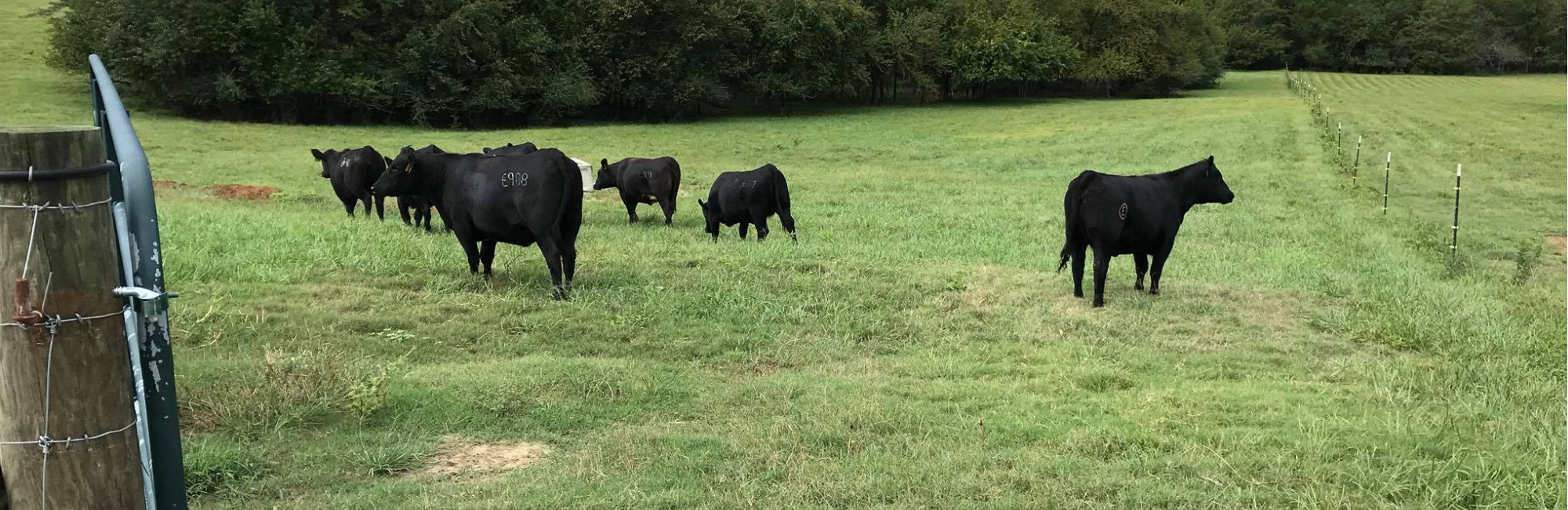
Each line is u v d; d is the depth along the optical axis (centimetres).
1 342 265
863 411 683
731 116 5038
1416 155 3162
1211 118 4297
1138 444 627
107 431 278
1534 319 1072
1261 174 2658
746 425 659
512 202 1009
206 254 1090
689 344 895
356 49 4184
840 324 979
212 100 4022
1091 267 1321
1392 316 1036
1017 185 2611
